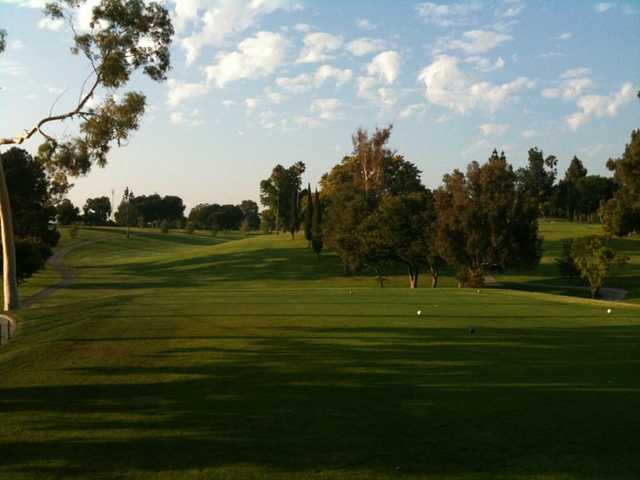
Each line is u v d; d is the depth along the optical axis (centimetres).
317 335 1708
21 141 2917
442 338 1667
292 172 13462
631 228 4056
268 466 744
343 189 7538
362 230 6262
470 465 745
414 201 6162
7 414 986
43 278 7912
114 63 2820
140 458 775
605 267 5359
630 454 780
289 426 902
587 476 709
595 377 1209
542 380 1184
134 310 2300
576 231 10569
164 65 2983
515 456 775
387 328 1842
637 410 975
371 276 7562
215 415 961
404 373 1242
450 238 5422
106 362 1372
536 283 6575
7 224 2848
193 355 1434
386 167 8212
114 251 12144
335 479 704
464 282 5497
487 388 1120
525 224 5347
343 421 923
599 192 14838
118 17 2797
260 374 1238
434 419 932
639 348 1530
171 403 1038
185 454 788
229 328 1833
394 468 736
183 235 16088
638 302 5231
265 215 15150
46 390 1139
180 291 3400
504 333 1766
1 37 2812
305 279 7475
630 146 3966
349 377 1208
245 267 8506
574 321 2062
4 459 778
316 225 8562
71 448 816
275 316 2116
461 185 5447
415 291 3425
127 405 1029
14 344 1672
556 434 859
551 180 17762
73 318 2116
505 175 5456
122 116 2912
